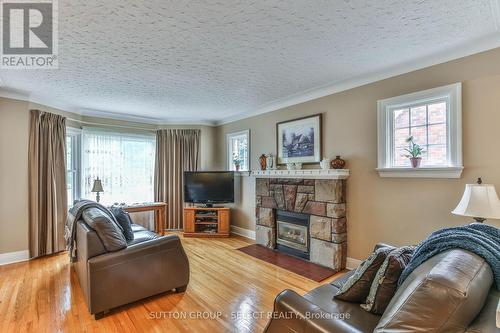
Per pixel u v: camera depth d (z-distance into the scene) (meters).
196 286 2.85
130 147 5.23
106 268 2.27
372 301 1.45
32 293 2.66
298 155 3.96
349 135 3.31
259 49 2.40
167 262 2.61
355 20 1.94
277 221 4.15
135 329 2.09
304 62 2.70
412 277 1.13
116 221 2.80
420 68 2.68
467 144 2.38
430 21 1.96
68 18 1.87
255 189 4.65
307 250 3.66
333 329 1.13
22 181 3.62
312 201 3.54
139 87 3.45
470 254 1.14
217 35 2.13
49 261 3.59
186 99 4.05
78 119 4.61
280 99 4.07
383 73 2.94
